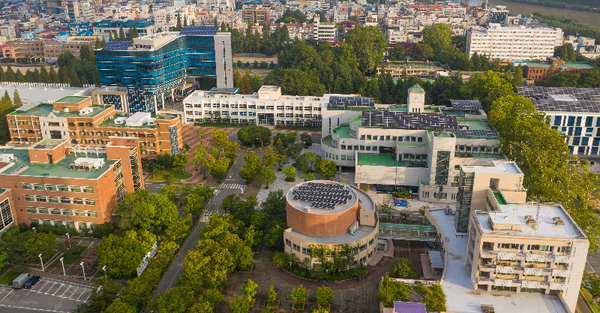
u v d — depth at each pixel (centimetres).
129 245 17112
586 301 16112
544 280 14375
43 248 17338
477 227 14612
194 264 16200
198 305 14512
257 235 18562
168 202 19838
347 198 18362
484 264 14512
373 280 17062
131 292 15025
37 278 16925
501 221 14325
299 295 15238
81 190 18875
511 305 14125
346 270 17275
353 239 17438
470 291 14825
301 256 17500
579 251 13738
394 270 16838
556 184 19650
